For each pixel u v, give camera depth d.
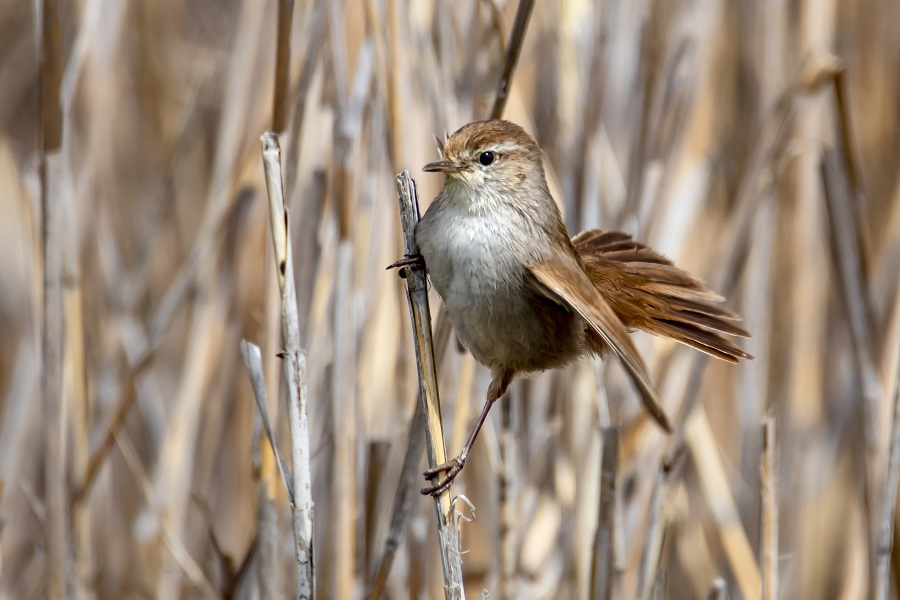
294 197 7.68
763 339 9.59
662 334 7.20
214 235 8.14
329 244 7.43
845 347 10.62
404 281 7.59
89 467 7.91
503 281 6.56
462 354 7.54
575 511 8.09
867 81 11.13
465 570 8.80
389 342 7.72
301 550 5.95
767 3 9.92
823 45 9.70
